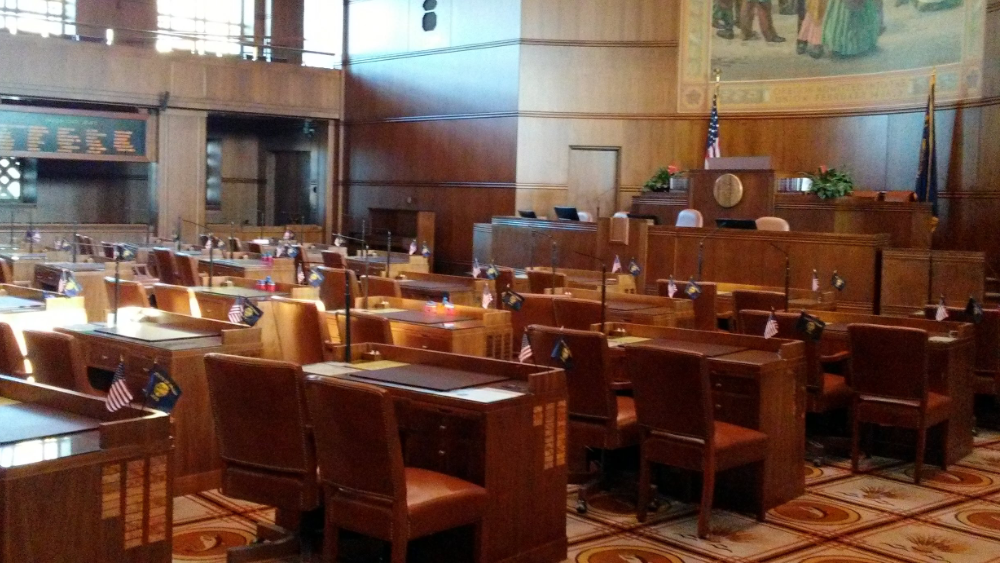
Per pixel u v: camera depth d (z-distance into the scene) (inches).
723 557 184.4
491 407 158.1
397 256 554.6
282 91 721.0
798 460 223.1
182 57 668.7
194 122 678.5
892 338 237.0
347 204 761.6
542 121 651.5
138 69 650.8
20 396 150.6
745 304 335.3
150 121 663.1
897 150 557.6
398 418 170.2
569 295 332.8
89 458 120.5
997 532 203.6
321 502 167.6
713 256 452.4
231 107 695.7
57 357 190.5
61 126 624.1
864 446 264.7
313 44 763.4
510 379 179.3
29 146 613.3
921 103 544.4
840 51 585.6
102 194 709.9
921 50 544.1
